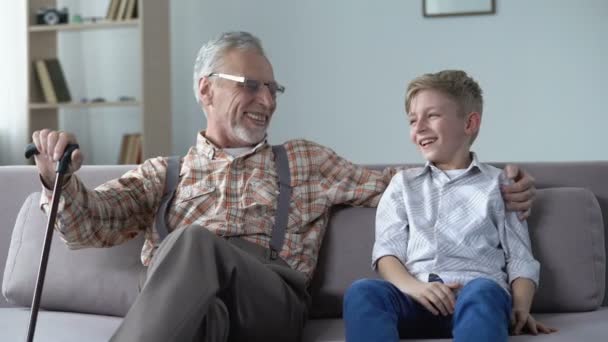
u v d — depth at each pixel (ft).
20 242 7.09
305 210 6.81
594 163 7.01
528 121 16.25
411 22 16.48
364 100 16.76
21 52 17.17
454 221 6.26
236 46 7.23
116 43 17.60
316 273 6.86
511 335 5.60
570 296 6.37
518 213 6.35
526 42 16.15
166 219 6.79
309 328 6.42
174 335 5.12
